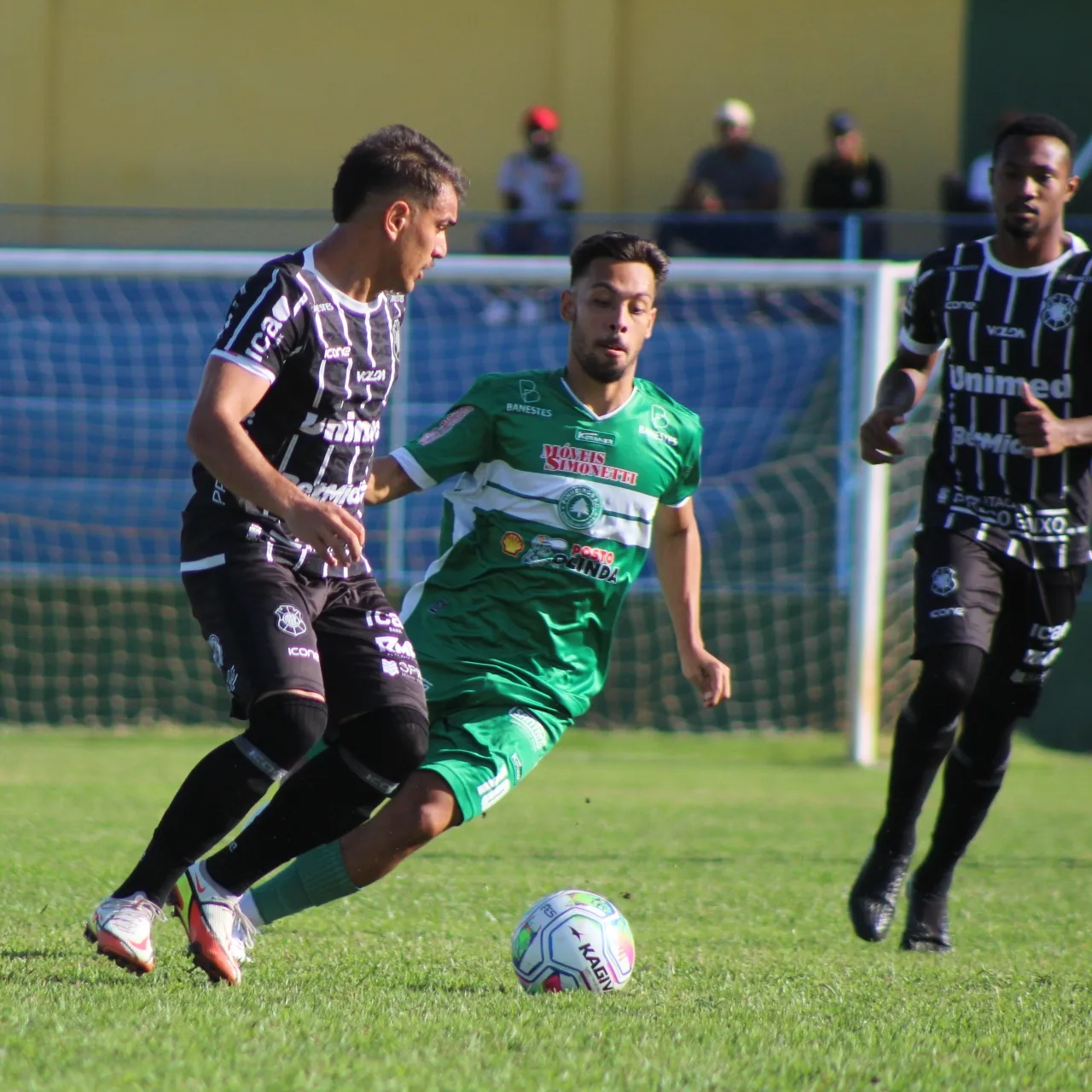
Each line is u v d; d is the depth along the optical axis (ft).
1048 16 211.20
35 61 219.00
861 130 214.48
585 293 45.42
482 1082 28.09
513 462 45.80
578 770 111.75
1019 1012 38.24
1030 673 50.85
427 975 41.50
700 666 47.91
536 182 180.86
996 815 94.38
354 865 41.86
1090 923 57.21
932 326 52.24
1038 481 49.88
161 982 37.60
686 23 216.13
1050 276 49.70
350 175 38.68
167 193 222.48
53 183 222.07
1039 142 49.29
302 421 38.45
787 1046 32.53
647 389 47.16
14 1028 30.91
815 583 142.20
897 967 46.06
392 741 38.70
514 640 45.32
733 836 80.79
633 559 46.37
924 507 51.44
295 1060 28.99
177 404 174.09
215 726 128.36
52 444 167.63
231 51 221.25
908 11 212.84
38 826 75.61
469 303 170.09
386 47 220.23
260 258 117.29
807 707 132.87
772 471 155.43
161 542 153.99
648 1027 33.94
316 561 39.42
